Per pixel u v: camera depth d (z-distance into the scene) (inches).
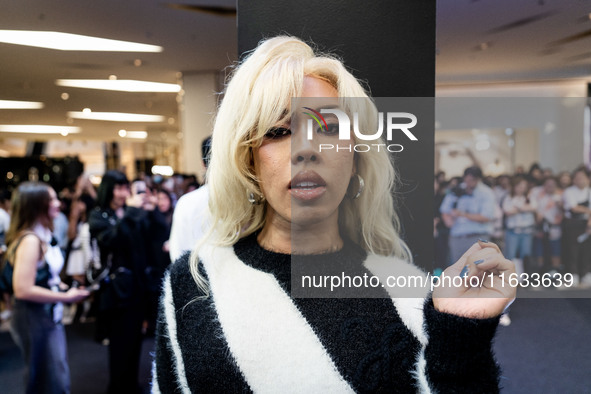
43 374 76.4
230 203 25.1
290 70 21.7
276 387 21.8
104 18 164.1
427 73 29.5
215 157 24.4
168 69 237.9
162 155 596.7
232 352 22.5
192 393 23.7
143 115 385.4
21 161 395.5
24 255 74.1
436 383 19.8
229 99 23.2
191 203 52.2
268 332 22.4
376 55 29.6
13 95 304.7
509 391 89.9
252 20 30.1
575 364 99.0
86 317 154.2
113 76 254.5
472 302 19.6
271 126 21.8
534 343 109.4
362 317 22.1
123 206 100.2
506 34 141.6
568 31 140.1
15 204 76.7
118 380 92.7
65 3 148.9
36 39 187.8
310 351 21.8
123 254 90.4
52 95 305.7
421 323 21.9
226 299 23.8
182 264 26.8
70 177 399.9
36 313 75.9
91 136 520.1
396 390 21.1
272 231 24.6
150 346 122.2
